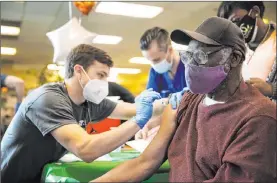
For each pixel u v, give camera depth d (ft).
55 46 7.57
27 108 4.54
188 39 3.31
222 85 3.24
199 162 3.18
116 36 14.56
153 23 14.15
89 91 4.88
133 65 14.43
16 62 15.76
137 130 4.11
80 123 5.32
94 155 4.01
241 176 2.80
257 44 6.07
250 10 5.88
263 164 2.76
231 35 3.14
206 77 3.18
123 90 7.75
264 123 2.83
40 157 4.77
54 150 4.78
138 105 4.25
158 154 3.66
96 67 4.87
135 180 3.54
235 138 2.93
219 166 3.03
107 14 12.76
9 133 4.90
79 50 4.97
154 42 7.10
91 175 3.83
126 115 5.91
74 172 3.83
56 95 4.58
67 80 5.02
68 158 4.70
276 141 2.83
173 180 3.32
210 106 3.28
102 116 5.86
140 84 13.83
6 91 8.61
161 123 3.83
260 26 6.00
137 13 12.98
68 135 4.14
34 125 4.58
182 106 3.70
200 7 12.50
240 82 3.26
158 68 7.32
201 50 3.15
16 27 13.92
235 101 3.12
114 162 4.16
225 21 3.23
